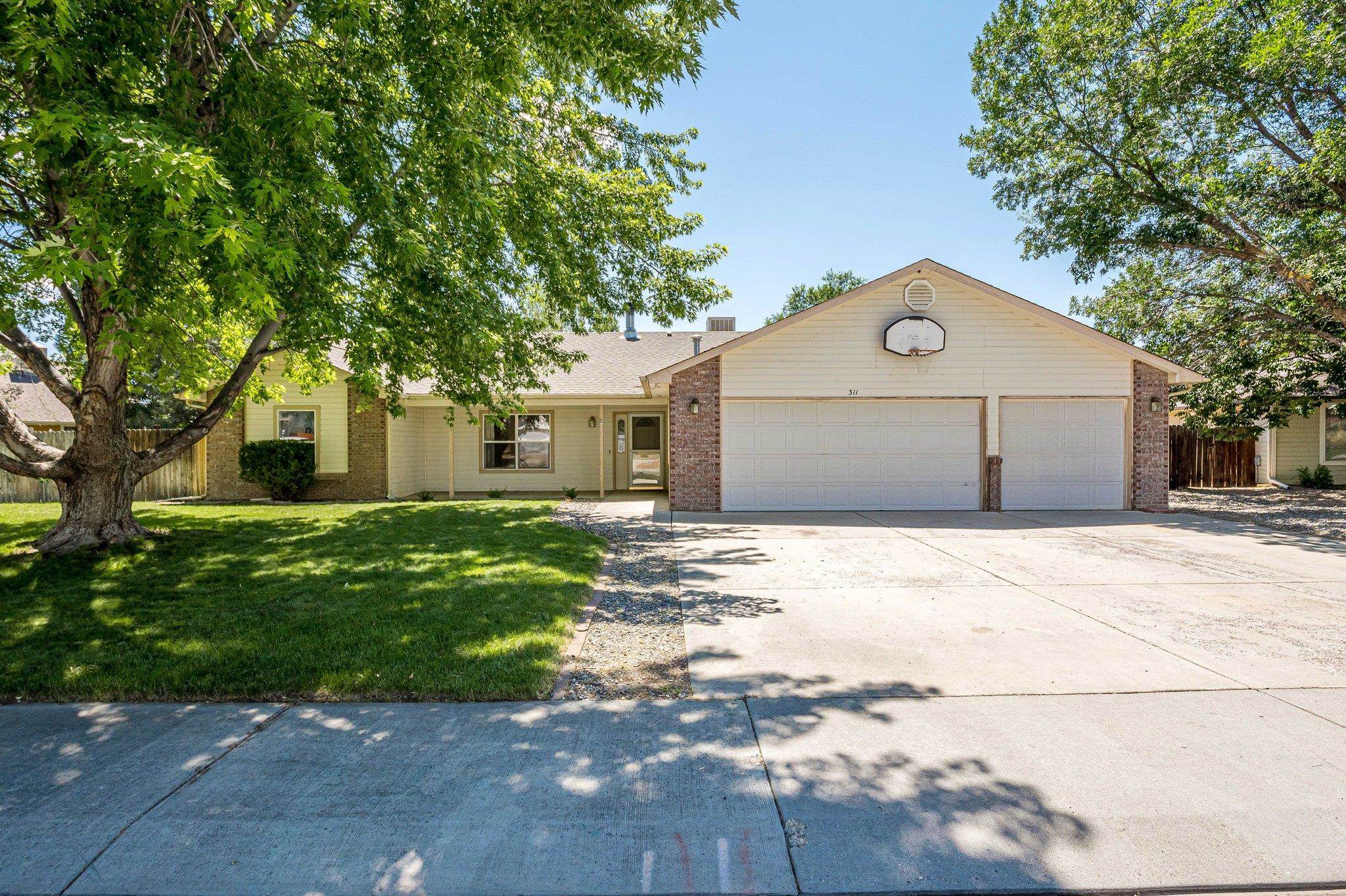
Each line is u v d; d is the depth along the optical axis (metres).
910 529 11.77
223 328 12.62
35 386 26.52
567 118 11.22
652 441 19.22
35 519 11.80
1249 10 15.57
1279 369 18.42
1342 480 19.94
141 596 6.63
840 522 12.73
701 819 3.02
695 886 2.62
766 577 8.02
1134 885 2.61
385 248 7.26
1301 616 6.24
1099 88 17.84
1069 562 8.88
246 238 4.33
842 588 7.43
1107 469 14.18
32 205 7.09
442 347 10.14
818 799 3.18
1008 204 19.97
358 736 3.81
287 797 3.18
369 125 6.71
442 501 16.66
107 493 8.99
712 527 12.02
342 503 15.90
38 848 2.80
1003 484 14.23
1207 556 9.23
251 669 4.72
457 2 6.45
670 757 3.58
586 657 5.22
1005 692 4.44
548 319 13.66
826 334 14.20
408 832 2.93
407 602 6.37
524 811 3.08
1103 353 14.06
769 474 14.28
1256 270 16.86
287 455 16.11
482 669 4.70
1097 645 5.40
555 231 10.73
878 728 3.91
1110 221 18.28
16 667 4.73
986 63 19.27
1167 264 19.22
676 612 6.47
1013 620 6.13
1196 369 18.66
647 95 6.01
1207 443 19.78
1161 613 6.36
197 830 2.93
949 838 2.88
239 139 5.50
